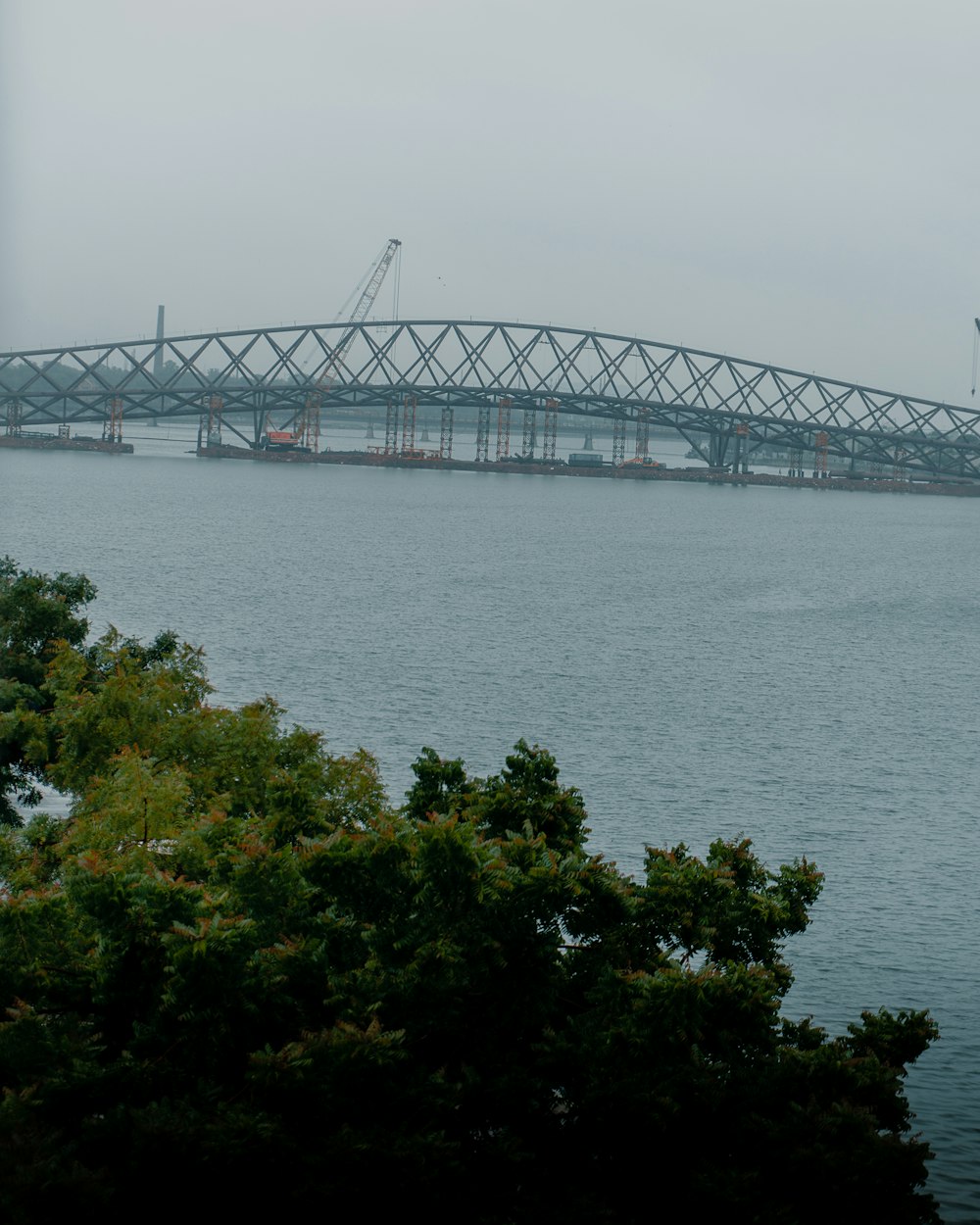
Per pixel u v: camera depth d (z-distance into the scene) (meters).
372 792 45.50
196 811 42.41
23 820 59.75
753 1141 28.48
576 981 31.61
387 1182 26.11
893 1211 27.88
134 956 29.25
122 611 174.88
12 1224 24.09
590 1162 29.08
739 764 102.62
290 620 171.75
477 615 183.50
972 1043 55.00
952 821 87.94
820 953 64.25
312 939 29.48
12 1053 27.25
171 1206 25.78
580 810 36.75
